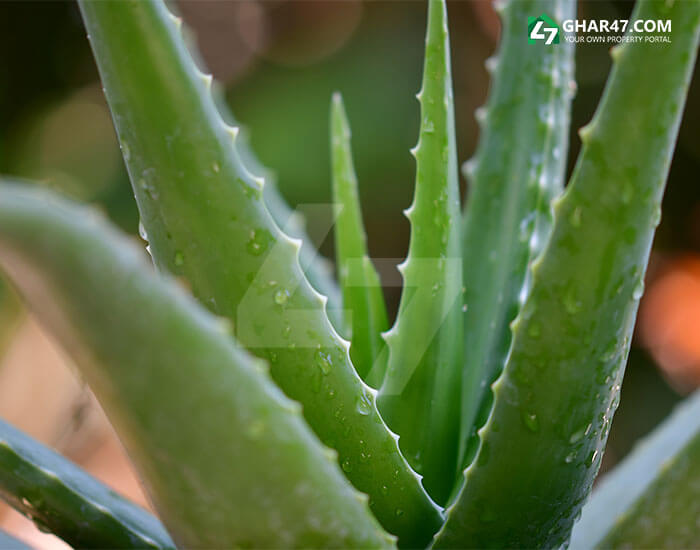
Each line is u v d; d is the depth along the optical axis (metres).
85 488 0.41
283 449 0.34
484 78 1.54
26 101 1.65
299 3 1.61
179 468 0.34
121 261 0.32
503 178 0.49
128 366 0.33
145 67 0.38
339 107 0.48
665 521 0.40
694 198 1.49
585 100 1.46
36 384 0.69
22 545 0.40
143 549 0.40
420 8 1.54
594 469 0.40
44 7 1.62
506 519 0.39
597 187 0.37
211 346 0.33
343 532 0.35
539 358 0.38
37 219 0.31
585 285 0.37
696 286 1.45
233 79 1.61
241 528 0.35
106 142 1.65
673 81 0.36
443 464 0.44
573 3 0.51
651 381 1.39
